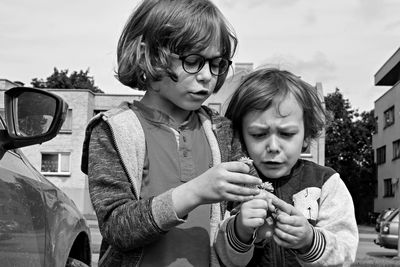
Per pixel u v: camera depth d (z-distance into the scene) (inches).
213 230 72.3
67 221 100.2
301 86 80.0
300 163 85.3
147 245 67.5
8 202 73.7
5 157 81.4
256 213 66.6
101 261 70.5
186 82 69.1
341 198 81.7
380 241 561.9
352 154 1973.4
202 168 71.9
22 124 79.2
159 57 68.6
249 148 80.5
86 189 1330.0
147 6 70.5
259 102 77.0
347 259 75.3
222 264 73.0
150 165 69.1
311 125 83.0
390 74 1598.2
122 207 64.8
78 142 1334.9
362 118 2022.6
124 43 72.9
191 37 67.6
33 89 78.5
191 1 70.1
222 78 75.7
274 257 80.6
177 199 62.2
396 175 1489.9
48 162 1334.9
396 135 1485.0
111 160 68.3
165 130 71.1
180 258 68.0
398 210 573.0
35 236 82.0
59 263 92.9
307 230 69.3
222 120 78.4
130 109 71.6
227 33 72.5
